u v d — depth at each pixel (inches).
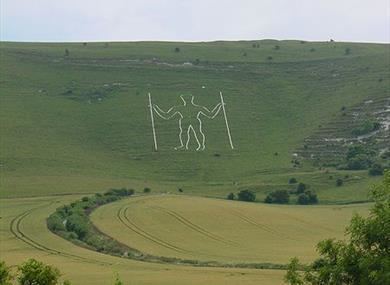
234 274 4803.2
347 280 1905.8
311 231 7199.8
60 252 5954.7
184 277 4672.7
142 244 6343.5
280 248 6240.2
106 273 4874.5
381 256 1835.6
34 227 7091.5
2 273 2071.9
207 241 6569.9
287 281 2046.0
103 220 7367.1
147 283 4387.3
